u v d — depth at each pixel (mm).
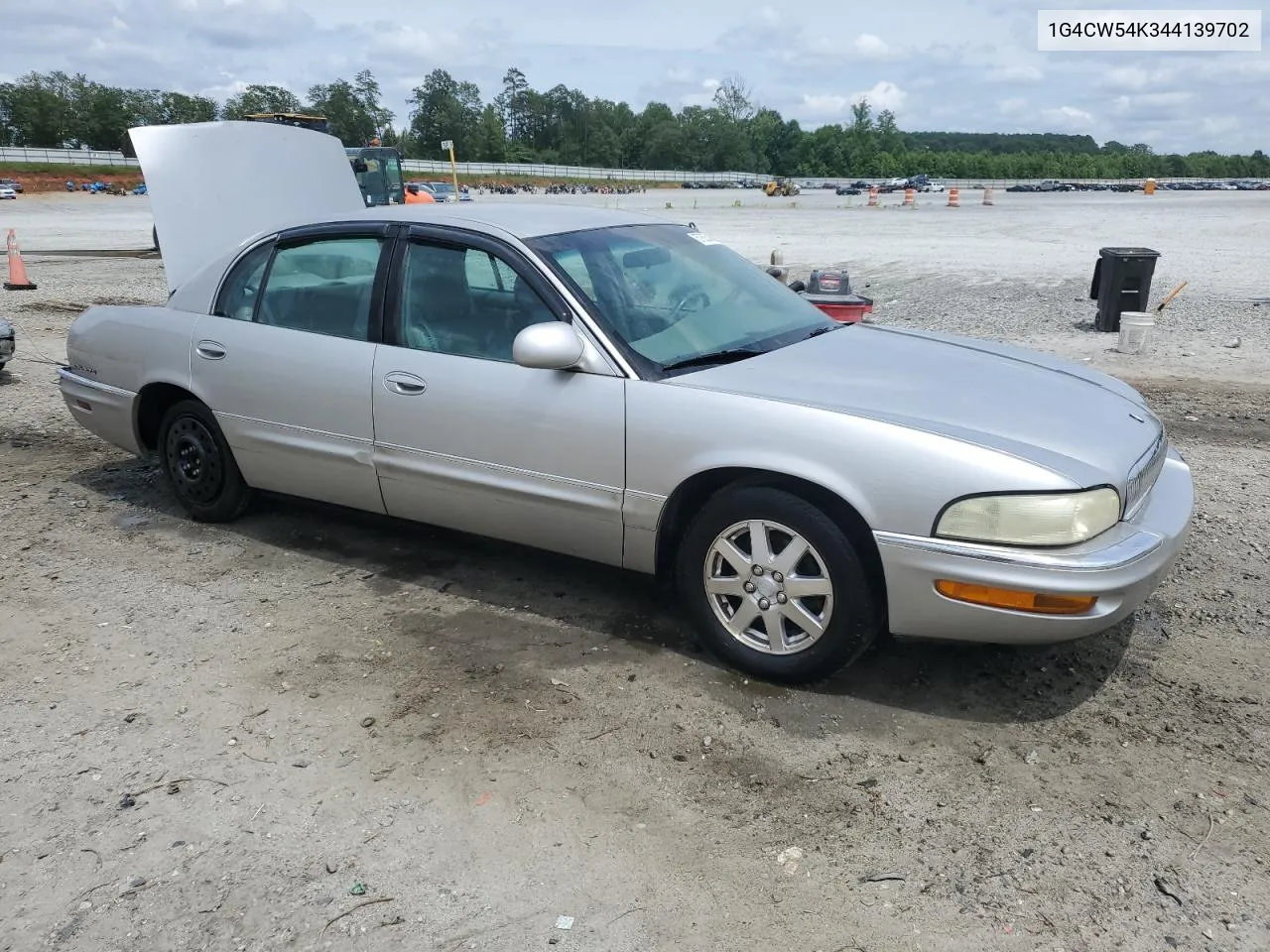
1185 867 2574
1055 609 2973
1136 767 3006
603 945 2336
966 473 3008
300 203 6148
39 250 22969
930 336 4402
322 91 131500
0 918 2443
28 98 114750
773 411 3305
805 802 2854
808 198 69938
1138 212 42719
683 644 3801
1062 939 2340
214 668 3645
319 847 2688
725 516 3426
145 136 5582
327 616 4070
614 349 3619
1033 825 2744
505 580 4398
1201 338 10766
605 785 2934
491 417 3842
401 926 2400
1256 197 69000
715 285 4258
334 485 4449
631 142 155625
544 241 3924
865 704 3369
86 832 2754
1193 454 6367
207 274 4871
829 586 3260
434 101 144125
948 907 2445
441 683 3521
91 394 5266
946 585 3062
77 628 3977
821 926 2389
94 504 5480
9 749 3150
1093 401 3650
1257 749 3094
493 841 2703
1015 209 47156
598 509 3686
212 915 2443
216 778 2988
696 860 2623
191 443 4996
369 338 4215
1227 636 3834
